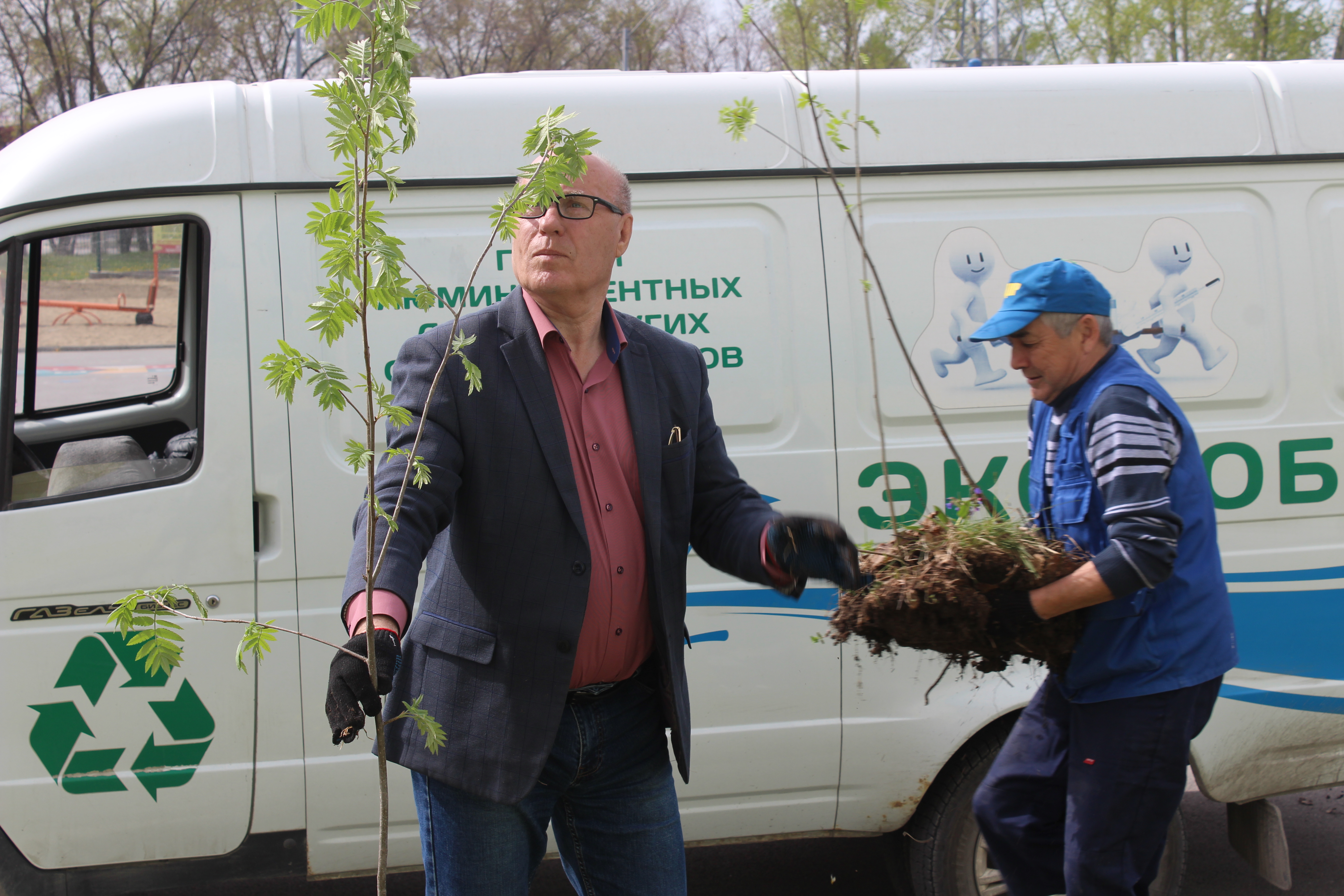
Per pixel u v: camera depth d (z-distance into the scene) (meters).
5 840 2.75
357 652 1.48
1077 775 2.25
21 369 3.18
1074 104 3.18
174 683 2.79
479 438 1.78
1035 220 3.13
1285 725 3.12
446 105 2.97
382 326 2.89
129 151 2.84
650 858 2.01
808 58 2.67
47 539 2.74
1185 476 2.21
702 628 2.99
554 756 1.89
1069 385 2.31
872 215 3.09
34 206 2.81
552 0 21.89
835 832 3.11
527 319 1.87
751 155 3.07
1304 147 3.23
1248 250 3.19
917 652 3.06
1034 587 2.14
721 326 3.03
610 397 1.94
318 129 2.90
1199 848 3.89
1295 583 3.13
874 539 3.06
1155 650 2.18
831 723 3.04
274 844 2.88
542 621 1.78
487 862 1.84
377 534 1.65
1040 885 2.48
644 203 3.02
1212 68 3.28
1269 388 3.17
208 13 19.69
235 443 2.81
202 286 2.83
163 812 2.81
